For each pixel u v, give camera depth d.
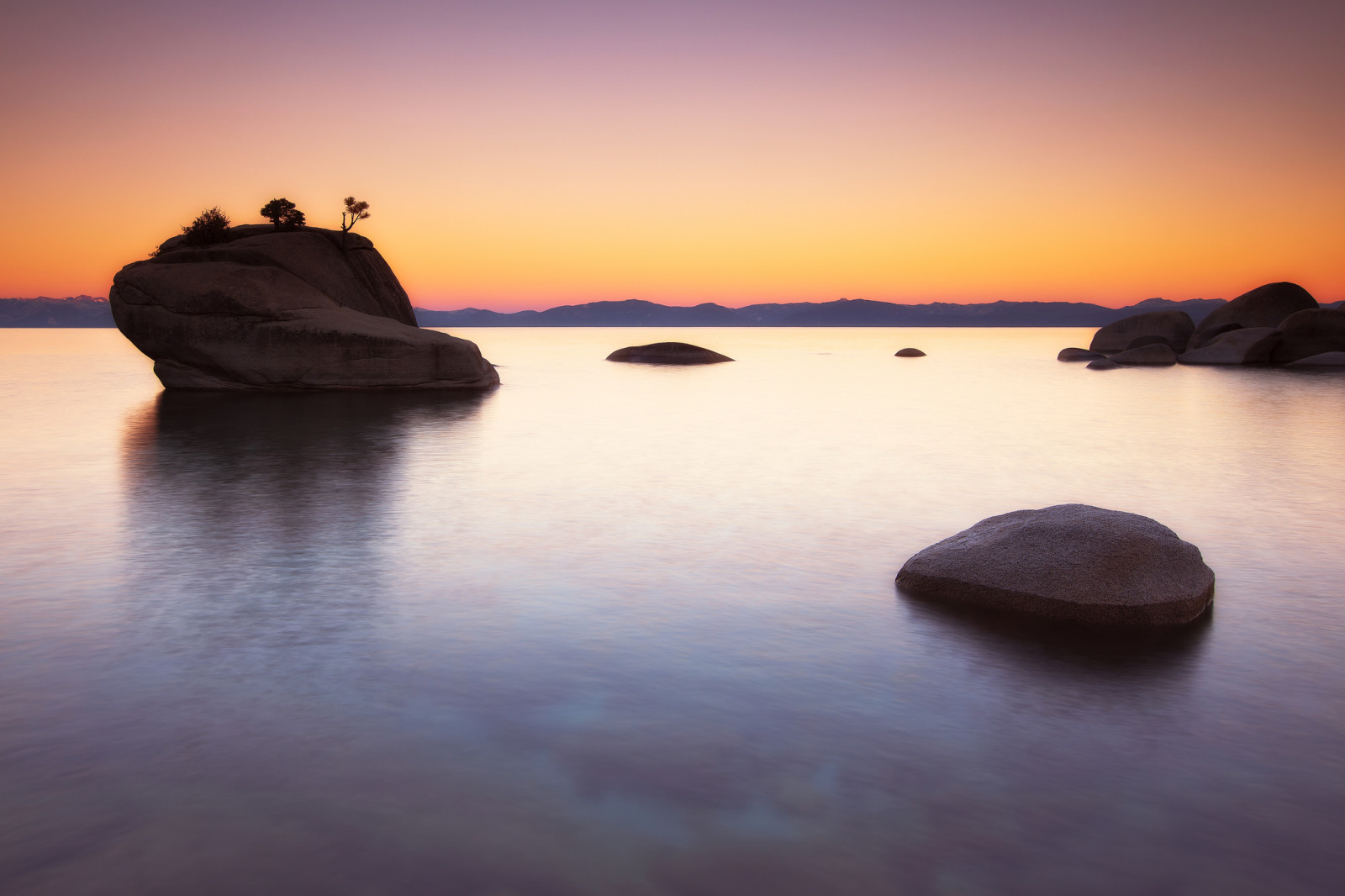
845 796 4.91
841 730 5.75
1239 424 25.55
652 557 10.41
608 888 4.06
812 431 23.97
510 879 4.11
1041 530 8.76
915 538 11.52
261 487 14.97
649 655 7.11
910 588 9.02
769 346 123.94
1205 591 8.41
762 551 10.78
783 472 17.14
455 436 22.12
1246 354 55.59
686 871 4.20
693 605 8.51
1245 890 4.14
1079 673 6.79
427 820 4.61
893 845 4.44
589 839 4.45
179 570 9.65
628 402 33.06
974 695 6.34
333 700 6.14
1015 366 62.34
